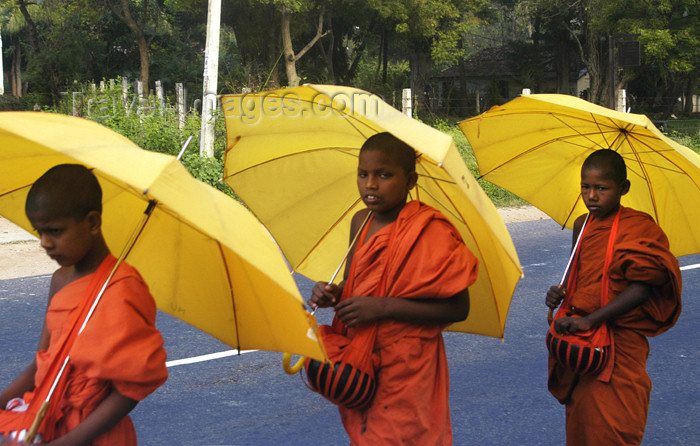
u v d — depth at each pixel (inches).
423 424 93.0
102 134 72.6
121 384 74.9
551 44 1994.3
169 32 1536.7
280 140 105.6
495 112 120.8
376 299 91.5
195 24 1647.4
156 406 176.9
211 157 477.7
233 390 187.6
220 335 92.1
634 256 114.3
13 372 199.2
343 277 105.0
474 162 560.1
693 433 167.0
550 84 2101.4
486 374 199.9
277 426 167.0
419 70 1611.7
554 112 119.1
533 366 206.1
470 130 126.7
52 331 78.6
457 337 230.8
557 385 121.9
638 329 116.4
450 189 97.6
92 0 1391.5
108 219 89.7
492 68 2068.2
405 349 92.4
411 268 92.1
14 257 338.6
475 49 2719.0
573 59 2119.8
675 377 200.4
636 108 1765.5
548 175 135.5
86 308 76.8
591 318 113.8
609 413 114.6
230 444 157.5
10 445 72.4
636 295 113.9
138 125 515.8
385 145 93.7
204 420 169.6
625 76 1503.4
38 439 74.8
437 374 96.6
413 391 92.4
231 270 85.4
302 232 114.5
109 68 1471.5
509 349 220.2
